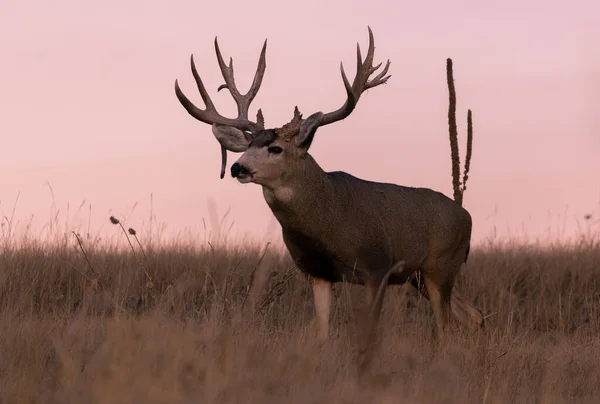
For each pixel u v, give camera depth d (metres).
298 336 17.84
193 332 14.89
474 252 32.41
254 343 15.56
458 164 25.94
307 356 14.79
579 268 29.70
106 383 12.08
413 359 15.91
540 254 32.03
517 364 17.53
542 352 19.27
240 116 21.56
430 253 23.36
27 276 24.98
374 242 21.25
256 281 17.89
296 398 12.84
